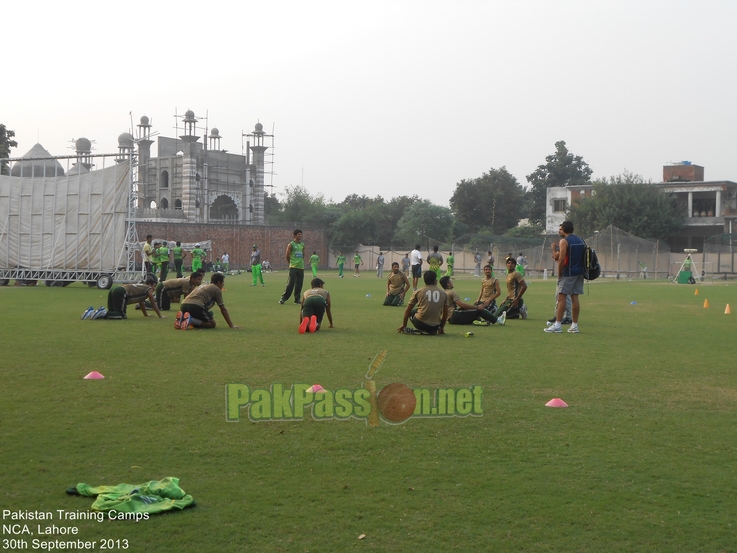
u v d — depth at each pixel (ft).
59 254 93.50
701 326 49.03
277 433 19.84
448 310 44.29
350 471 16.76
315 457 17.78
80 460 17.29
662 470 17.08
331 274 173.68
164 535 13.26
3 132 168.25
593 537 13.38
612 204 198.90
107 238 90.99
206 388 25.31
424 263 188.55
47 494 15.12
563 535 13.46
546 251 171.63
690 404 23.90
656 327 48.19
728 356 34.42
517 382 27.17
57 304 61.93
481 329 45.44
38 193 95.04
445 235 229.45
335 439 19.33
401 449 18.51
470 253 189.26
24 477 16.11
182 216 234.99
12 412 21.75
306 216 251.60
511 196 264.93
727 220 196.65
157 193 251.60
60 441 18.79
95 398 23.70
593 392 25.59
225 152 258.57
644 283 133.69
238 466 17.02
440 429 20.47
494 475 16.61
